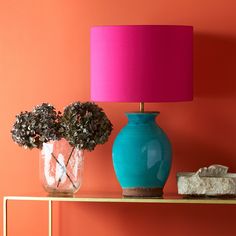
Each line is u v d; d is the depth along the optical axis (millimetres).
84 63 3953
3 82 4008
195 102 3896
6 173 4023
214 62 3875
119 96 3527
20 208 4027
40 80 3984
